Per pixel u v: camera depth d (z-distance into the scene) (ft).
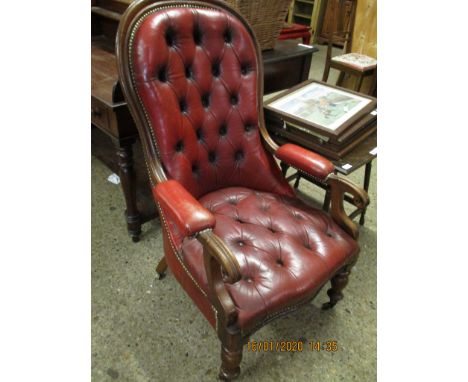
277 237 3.59
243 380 3.74
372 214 6.22
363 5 9.07
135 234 5.26
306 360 3.97
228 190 4.24
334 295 4.29
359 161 4.29
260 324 3.05
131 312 4.36
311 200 6.54
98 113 4.39
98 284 4.67
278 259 3.42
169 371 3.79
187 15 3.58
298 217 3.92
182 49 3.59
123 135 4.33
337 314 4.50
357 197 3.49
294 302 3.16
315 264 3.34
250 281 3.15
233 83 4.00
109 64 5.21
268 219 3.82
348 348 4.12
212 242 2.64
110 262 4.99
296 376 3.81
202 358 3.92
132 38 3.35
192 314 4.38
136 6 3.38
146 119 3.54
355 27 9.43
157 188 3.14
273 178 4.36
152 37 3.35
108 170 6.90
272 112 4.59
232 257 2.55
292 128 4.54
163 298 4.56
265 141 4.33
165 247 3.77
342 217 3.77
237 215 3.85
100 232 5.48
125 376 3.72
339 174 3.81
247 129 4.26
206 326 4.25
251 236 3.57
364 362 3.99
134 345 4.01
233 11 3.99
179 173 3.66
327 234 3.74
